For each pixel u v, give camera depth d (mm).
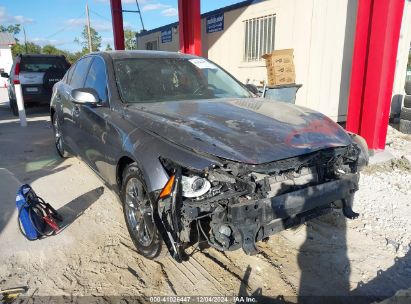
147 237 3016
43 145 7027
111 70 3898
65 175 5152
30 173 5266
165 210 2555
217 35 10805
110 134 3396
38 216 3430
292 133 2889
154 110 3299
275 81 7996
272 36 8781
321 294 2666
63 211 3979
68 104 4781
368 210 3947
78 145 4512
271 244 3307
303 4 7742
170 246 2531
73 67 5348
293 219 2822
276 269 2959
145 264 3045
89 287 2766
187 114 3152
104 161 3609
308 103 8047
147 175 2703
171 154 2641
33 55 11461
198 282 2816
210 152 2562
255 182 2553
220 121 2998
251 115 3203
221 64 10852
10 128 8938
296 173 2791
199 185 2520
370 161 5246
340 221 3699
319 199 2822
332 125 3279
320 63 7805
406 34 9102
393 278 2828
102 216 3859
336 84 8203
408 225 3627
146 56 4258
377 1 4922
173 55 4461
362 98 5422
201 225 2627
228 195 2516
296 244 3305
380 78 5086
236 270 2959
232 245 2531
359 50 5293
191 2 8234
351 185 3045
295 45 8117
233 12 9953
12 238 3424
